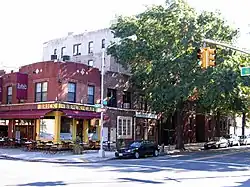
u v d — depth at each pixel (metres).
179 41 34.91
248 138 54.12
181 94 34.12
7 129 41.22
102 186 14.06
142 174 18.53
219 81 32.72
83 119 36.44
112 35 51.22
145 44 36.75
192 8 35.56
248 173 19.91
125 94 41.66
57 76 34.38
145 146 31.16
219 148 44.72
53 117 34.59
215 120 59.12
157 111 39.81
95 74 37.78
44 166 22.27
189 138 53.50
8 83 38.59
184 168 21.92
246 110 42.44
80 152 31.69
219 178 17.61
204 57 18.25
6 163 23.62
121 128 40.47
